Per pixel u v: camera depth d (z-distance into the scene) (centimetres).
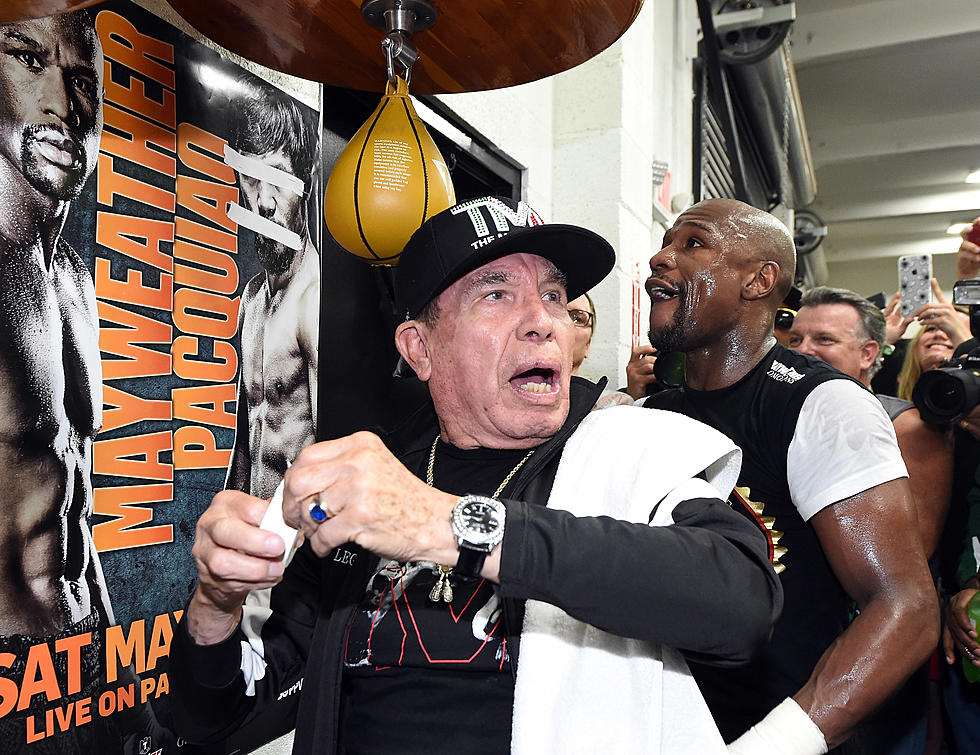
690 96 412
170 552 116
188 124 119
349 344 187
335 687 87
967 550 163
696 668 119
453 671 84
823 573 120
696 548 66
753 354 134
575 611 63
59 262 99
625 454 82
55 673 98
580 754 72
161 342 114
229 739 129
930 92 731
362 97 182
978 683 154
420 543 62
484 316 92
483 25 104
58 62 98
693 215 144
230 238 128
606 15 100
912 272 226
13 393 93
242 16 103
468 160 226
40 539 97
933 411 143
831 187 984
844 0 578
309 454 64
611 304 272
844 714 98
